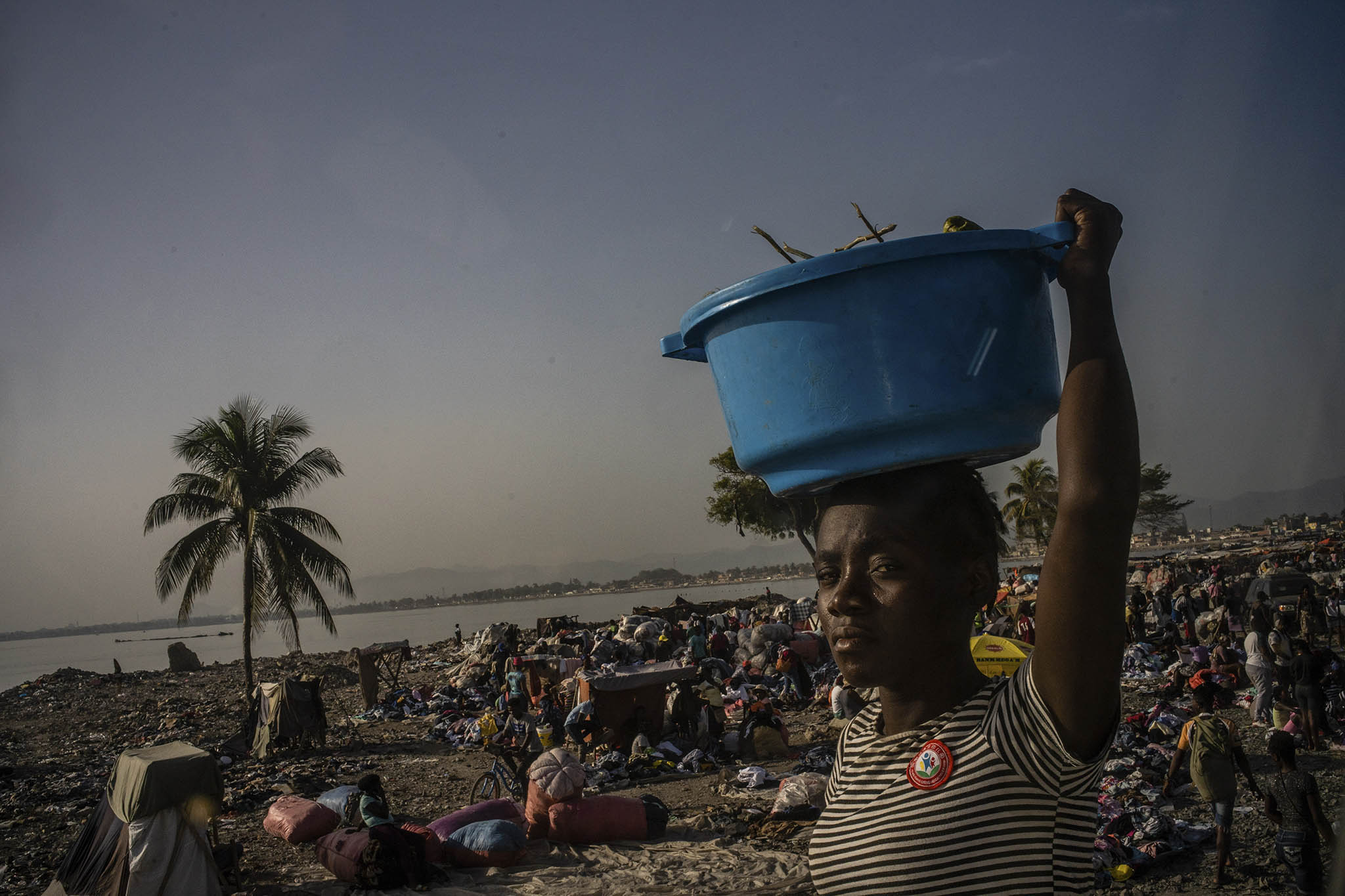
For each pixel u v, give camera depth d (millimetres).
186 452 23672
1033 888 1115
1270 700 14664
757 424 1435
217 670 43812
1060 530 1127
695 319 1536
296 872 10125
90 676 43406
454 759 18094
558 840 10656
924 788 1204
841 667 1296
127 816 8758
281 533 24078
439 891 8945
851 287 1317
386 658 40344
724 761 16078
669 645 28312
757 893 8500
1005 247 1293
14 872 11016
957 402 1267
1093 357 1186
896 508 1275
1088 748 1115
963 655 1295
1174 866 8727
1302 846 6711
